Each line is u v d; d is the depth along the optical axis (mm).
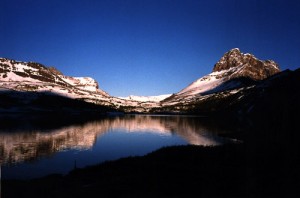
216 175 36469
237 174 36250
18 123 152750
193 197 29328
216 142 84688
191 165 42562
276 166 39156
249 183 32219
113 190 32438
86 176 40031
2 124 143625
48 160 60656
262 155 46938
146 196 30172
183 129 131625
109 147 79750
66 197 31469
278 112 101312
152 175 37750
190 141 89062
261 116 142250
